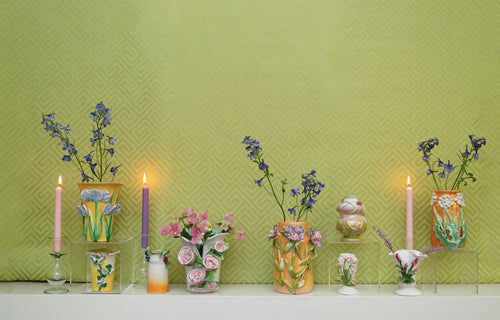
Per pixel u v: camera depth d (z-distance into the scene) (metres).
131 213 1.66
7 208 1.66
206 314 1.43
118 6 1.72
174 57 1.71
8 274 1.64
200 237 1.45
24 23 1.71
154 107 1.69
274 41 1.71
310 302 1.43
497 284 1.65
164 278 1.48
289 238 1.45
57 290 1.48
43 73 1.70
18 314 1.42
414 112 1.71
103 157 1.67
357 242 1.51
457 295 1.46
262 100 1.70
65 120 1.69
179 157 1.68
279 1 1.73
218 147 1.68
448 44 1.73
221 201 1.67
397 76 1.71
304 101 1.70
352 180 1.68
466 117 1.71
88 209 1.48
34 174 1.67
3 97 1.69
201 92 1.70
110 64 1.70
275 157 1.68
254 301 1.43
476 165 1.69
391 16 1.73
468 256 1.66
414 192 1.68
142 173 1.67
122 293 1.46
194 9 1.72
